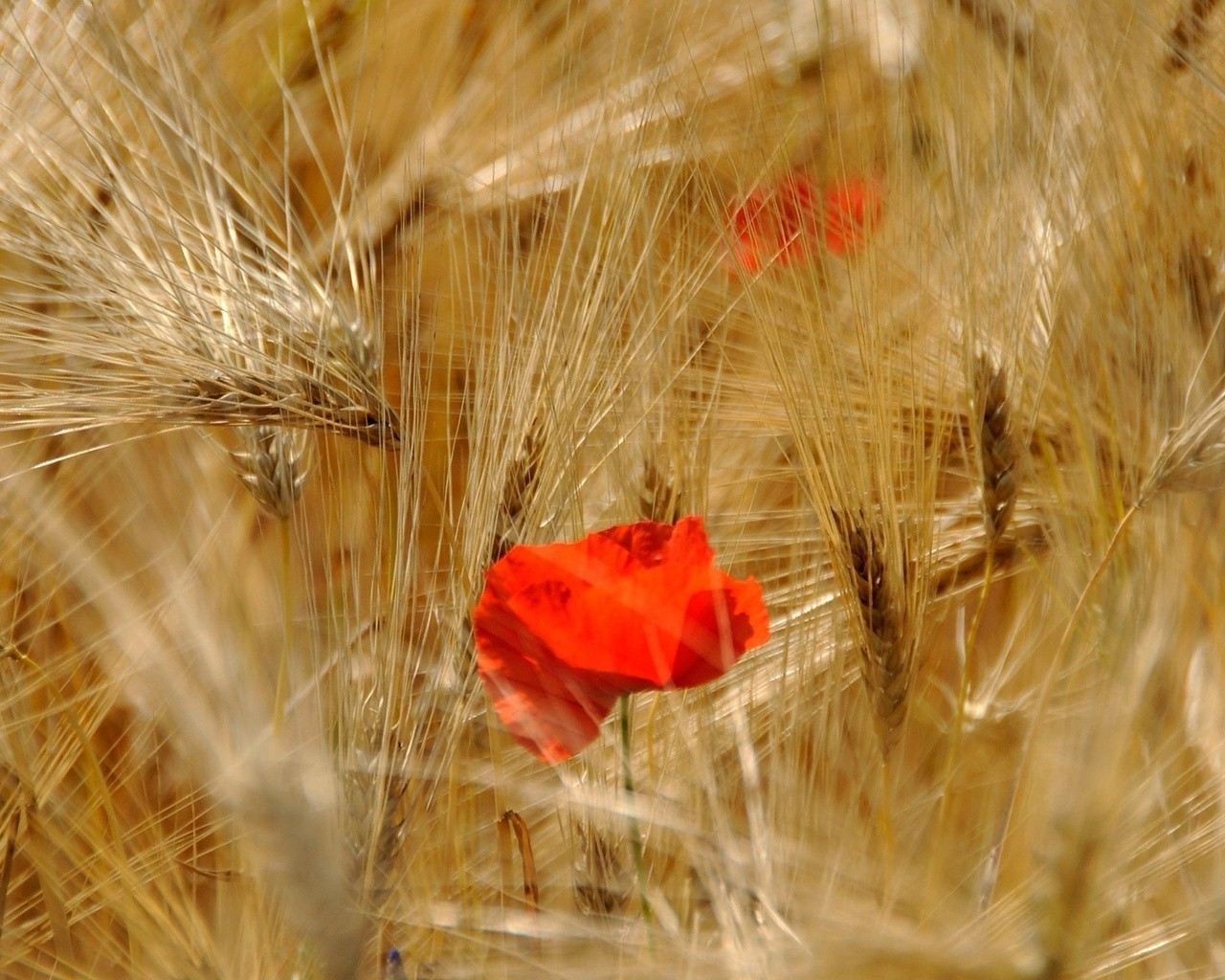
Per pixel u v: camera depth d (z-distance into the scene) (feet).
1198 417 4.65
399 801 4.52
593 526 4.76
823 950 4.38
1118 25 4.86
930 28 4.92
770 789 4.57
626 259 4.85
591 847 4.57
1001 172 4.78
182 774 4.74
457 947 4.59
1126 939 4.49
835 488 4.55
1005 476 4.61
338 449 4.83
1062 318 4.81
